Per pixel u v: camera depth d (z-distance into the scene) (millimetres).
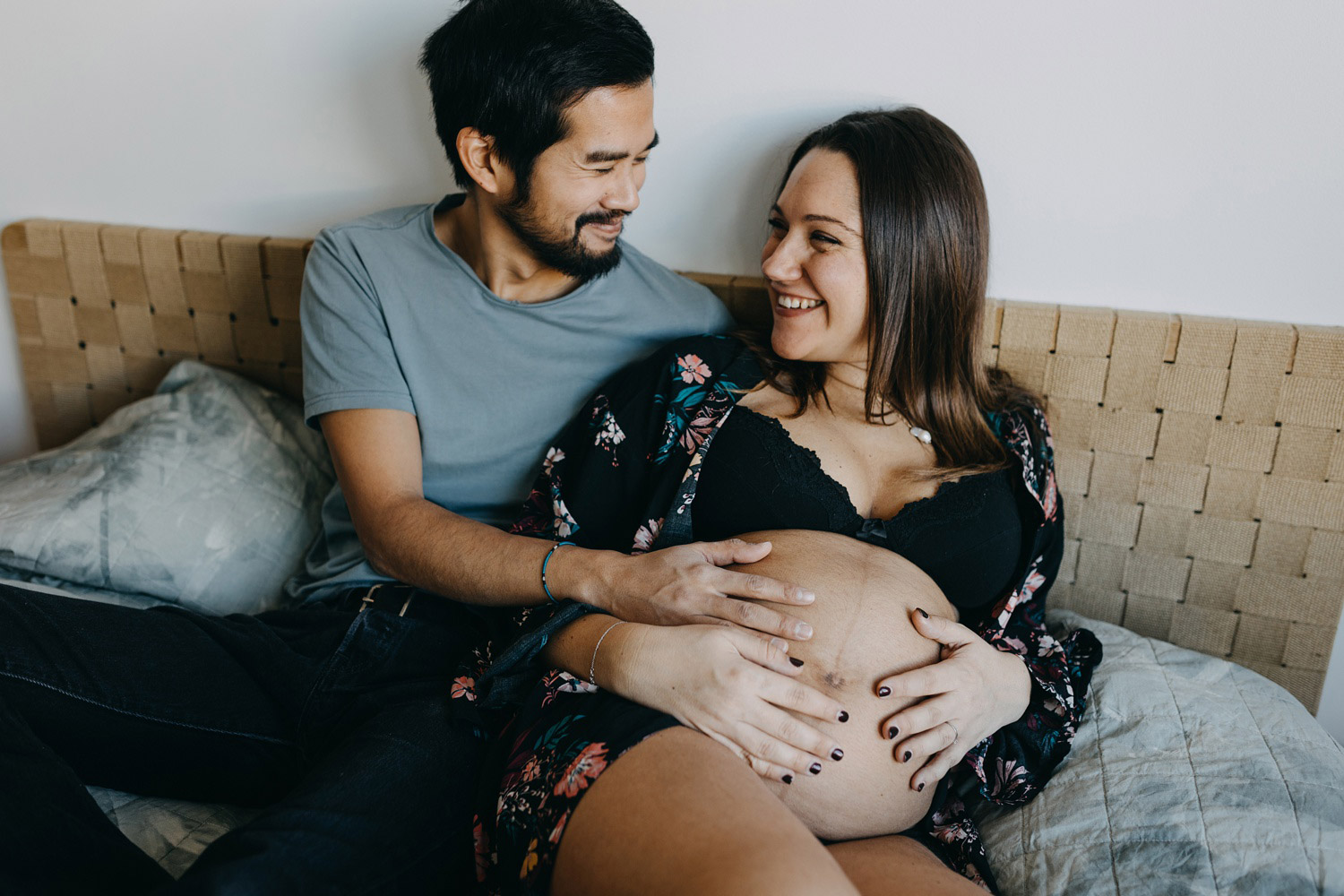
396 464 1215
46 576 1354
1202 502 1319
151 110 1600
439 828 960
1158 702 1134
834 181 1129
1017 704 1065
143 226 1678
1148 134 1246
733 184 1423
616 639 975
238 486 1449
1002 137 1300
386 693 1097
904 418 1200
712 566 1013
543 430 1298
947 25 1266
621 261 1323
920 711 965
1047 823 1029
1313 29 1151
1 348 1804
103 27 1562
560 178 1128
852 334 1180
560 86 1067
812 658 984
